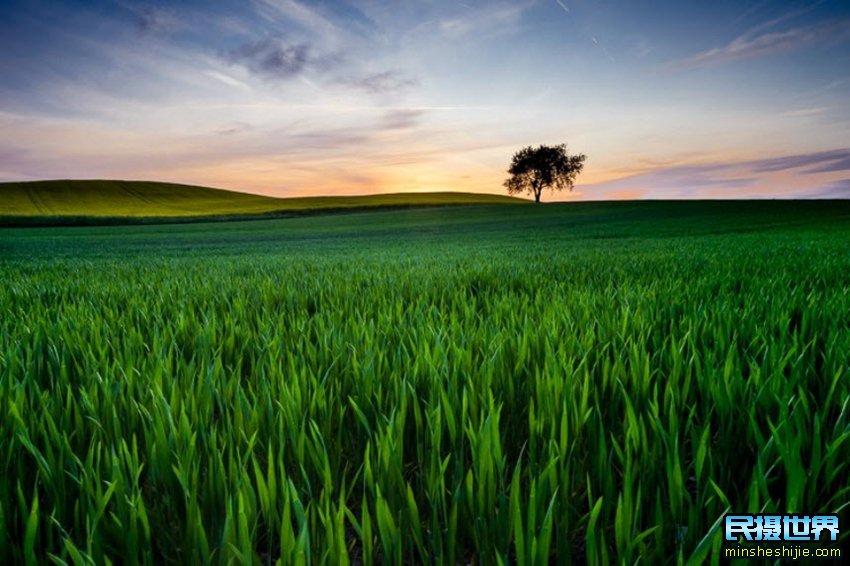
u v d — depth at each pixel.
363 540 1.59
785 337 3.47
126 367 3.03
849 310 4.37
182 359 3.21
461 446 2.07
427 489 2.02
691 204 79.69
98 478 1.78
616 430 2.51
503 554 1.67
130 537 1.60
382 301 6.11
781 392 2.49
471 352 3.32
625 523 1.57
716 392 2.46
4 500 1.87
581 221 60.94
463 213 85.88
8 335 4.15
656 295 5.85
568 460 2.01
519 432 2.59
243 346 3.77
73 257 25.53
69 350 3.62
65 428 2.41
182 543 1.76
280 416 2.29
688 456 2.39
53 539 1.88
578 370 2.72
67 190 126.69
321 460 2.10
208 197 138.50
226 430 2.42
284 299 6.99
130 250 35.16
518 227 56.09
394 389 2.71
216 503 1.87
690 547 1.67
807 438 2.07
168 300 6.57
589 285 7.07
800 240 22.53
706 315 4.19
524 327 3.85
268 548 1.85
